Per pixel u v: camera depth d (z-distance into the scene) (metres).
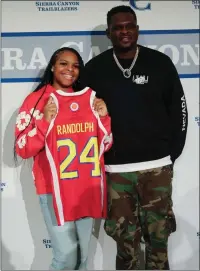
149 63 1.72
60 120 1.62
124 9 1.68
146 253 1.86
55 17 1.96
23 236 2.05
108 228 1.78
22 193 2.03
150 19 1.98
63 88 1.70
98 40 1.98
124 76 1.70
